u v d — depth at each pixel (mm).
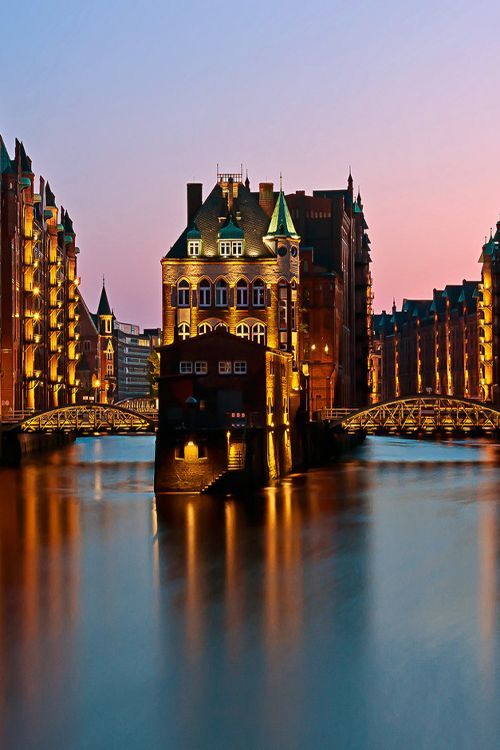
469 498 70812
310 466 98250
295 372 94688
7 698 30062
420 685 30797
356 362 164750
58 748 26984
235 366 77875
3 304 114438
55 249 146125
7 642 35062
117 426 101812
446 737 27438
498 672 31781
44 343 141125
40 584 43344
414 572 45312
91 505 67562
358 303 166000
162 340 95375
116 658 33344
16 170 119875
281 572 45281
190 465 71750
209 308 94688
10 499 71500
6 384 114438
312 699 29844
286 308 94500
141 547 51531
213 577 44375
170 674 31859
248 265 94438
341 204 134125
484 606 39250
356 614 38156
